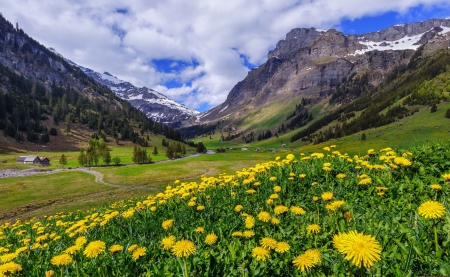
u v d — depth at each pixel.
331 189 7.55
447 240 3.37
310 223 5.25
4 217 40.69
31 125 185.38
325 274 3.27
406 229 3.93
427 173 6.98
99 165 117.50
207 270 3.89
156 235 6.97
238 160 127.69
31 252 6.52
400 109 178.38
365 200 6.44
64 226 10.27
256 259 3.68
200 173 89.38
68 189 64.81
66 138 192.12
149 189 63.94
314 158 10.17
